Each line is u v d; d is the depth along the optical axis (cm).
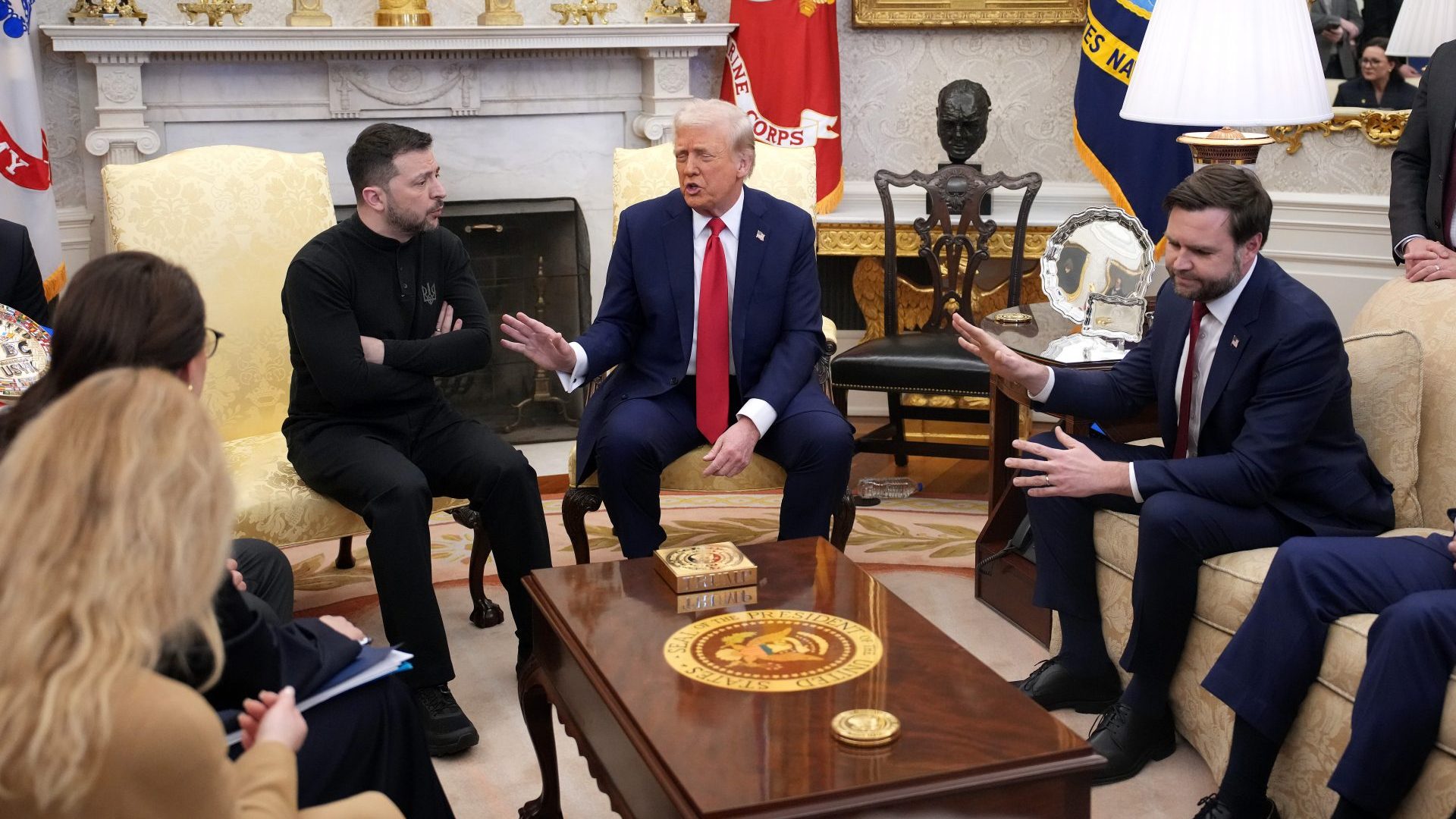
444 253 298
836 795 151
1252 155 322
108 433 111
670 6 448
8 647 105
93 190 417
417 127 443
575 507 313
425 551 263
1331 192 406
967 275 411
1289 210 412
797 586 215
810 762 157
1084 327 325
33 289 289
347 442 277
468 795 242
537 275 462
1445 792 193
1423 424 259
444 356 287
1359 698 199
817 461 295
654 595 212
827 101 454
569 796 241
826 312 497
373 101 432
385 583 261
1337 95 397
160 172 313
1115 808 236
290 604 230
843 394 394
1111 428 323
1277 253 419
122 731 107
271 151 328
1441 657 193
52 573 107
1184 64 305
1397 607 197
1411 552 220
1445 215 311
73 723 103
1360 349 261
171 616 110
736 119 300
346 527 285
